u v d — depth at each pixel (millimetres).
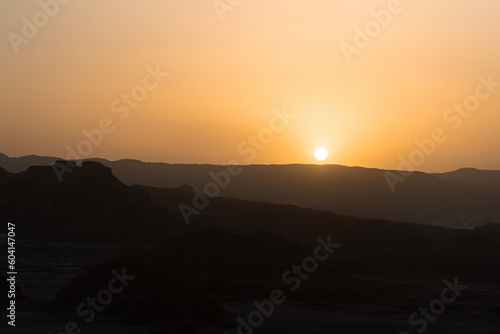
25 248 88312
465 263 85625
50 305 48625
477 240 95312
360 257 89062
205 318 45500
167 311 44938
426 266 84312
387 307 57500
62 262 77625
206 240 73875
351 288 67188
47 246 90938
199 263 71188
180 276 66750
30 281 63031
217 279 66812
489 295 66875
